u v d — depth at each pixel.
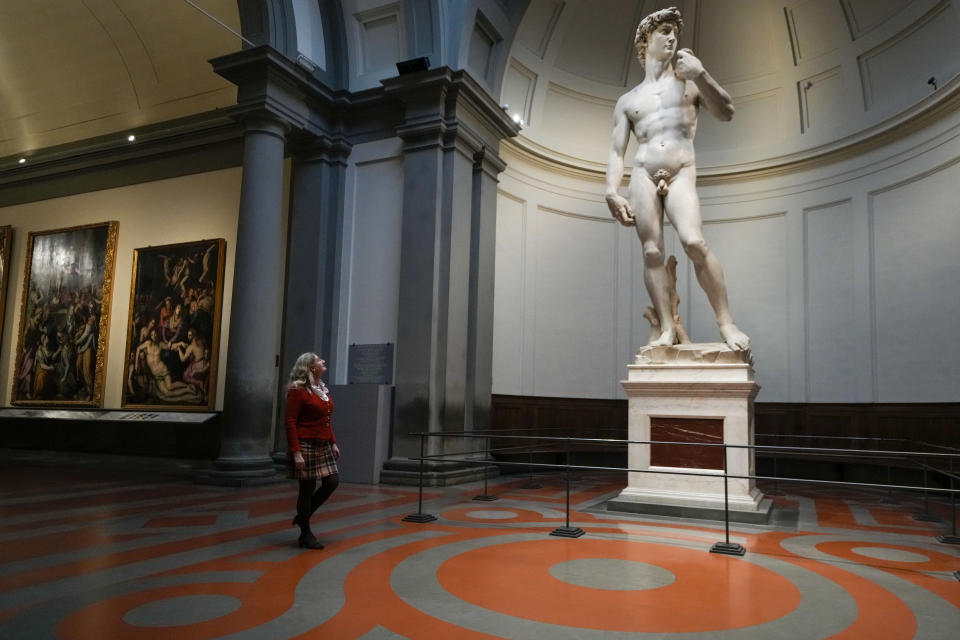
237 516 6.33
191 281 12.11
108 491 8.20
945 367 9.87
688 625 3.32
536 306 12.44
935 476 9.80
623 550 5.07
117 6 12.32
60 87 14.17
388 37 10.73
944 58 10.15
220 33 12.04
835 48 11.65
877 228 11.16
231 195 12.12
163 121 13.44
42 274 13.88
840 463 11.03
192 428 11.50
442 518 6.41
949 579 4.34
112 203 13.41
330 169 10.87
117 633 3.05
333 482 5.02
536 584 4.04
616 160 7.81
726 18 12.39
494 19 10.72
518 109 12.26
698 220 7.25
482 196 10.67
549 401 12.29
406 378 9.53
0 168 14.48
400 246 10.30
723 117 7.33
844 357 11.39
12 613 3.34
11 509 6.71
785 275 12.23
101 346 12.85
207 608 3.45
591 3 12.30
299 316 10.58
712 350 7.02
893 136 10.87
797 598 3.84
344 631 3.13
